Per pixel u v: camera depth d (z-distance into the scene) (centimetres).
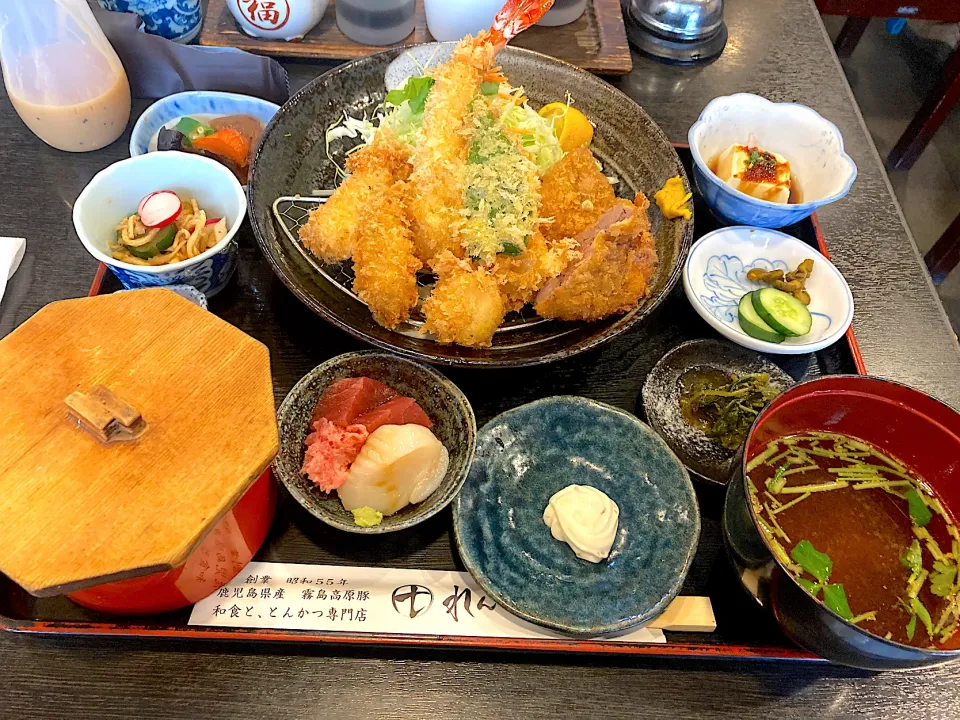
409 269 36
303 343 38
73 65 41
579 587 31
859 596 29
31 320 26
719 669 30
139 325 26
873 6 66
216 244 36
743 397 35
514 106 43
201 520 22
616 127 45
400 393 35
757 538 28
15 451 23
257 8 47
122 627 28
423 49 45
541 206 40
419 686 29
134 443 23
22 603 29
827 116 52
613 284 36
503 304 37
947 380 40
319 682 29
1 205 42
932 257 68
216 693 28
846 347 40
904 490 32
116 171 36
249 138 43
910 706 30
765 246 43
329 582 31
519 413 34
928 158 79
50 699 28
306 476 31
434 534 32
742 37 56
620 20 54
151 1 46
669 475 33
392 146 40
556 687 29
